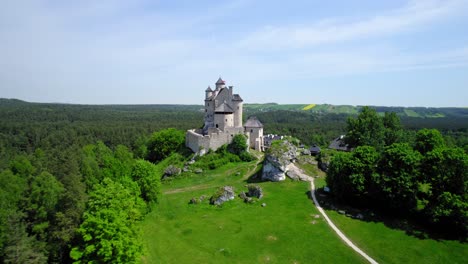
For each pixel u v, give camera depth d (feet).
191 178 257.55
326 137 586.04
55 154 342.44
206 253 143.74
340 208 184.03
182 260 139.03
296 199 196.65
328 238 151.53
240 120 332.39
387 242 148.05
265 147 347.56
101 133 563.48
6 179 173.99
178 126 653.71
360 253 139.74
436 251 140.15
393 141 280.31
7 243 115.55
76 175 170.30
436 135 221.25
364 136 274.98
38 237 135.23
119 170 223.51
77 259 120.06
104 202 131.23
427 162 172.14
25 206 141.69
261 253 142.41
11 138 487.20
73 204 135.33
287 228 161.68
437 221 154.71
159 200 210.79
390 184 171.12
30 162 275.18
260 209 185.16
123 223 126.62
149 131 599.16
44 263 119.55
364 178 180.75
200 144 289.74
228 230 163.12
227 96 327.88
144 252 132.05
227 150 289.53
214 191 222.07
